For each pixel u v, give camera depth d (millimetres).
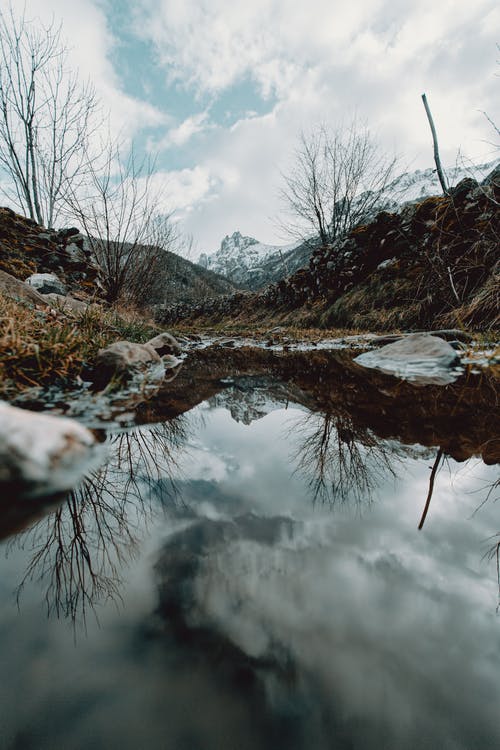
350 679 454
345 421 1716
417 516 860
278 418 1846
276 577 642
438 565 680
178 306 21625
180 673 464
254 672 463
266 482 1073
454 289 4660
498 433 1423
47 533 790
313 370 3426
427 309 5375
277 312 11844
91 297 6062
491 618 552
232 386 2787
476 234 4836
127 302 7676
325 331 7297
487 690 446
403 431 1515
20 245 6617
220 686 445
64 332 2400
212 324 16297
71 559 701
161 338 4695
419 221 6281
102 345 2857
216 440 1494
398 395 2176
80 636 517
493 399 1928
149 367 2715
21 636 515
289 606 574
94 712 424
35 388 1904
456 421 1596
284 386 2736
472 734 409
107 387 2143
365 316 6727
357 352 4609
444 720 420
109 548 739
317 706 428
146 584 629
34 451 922
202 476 1117
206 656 483
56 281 5621
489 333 3867
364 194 10789
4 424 916
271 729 410
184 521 849
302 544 754
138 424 1638
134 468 1153
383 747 398
